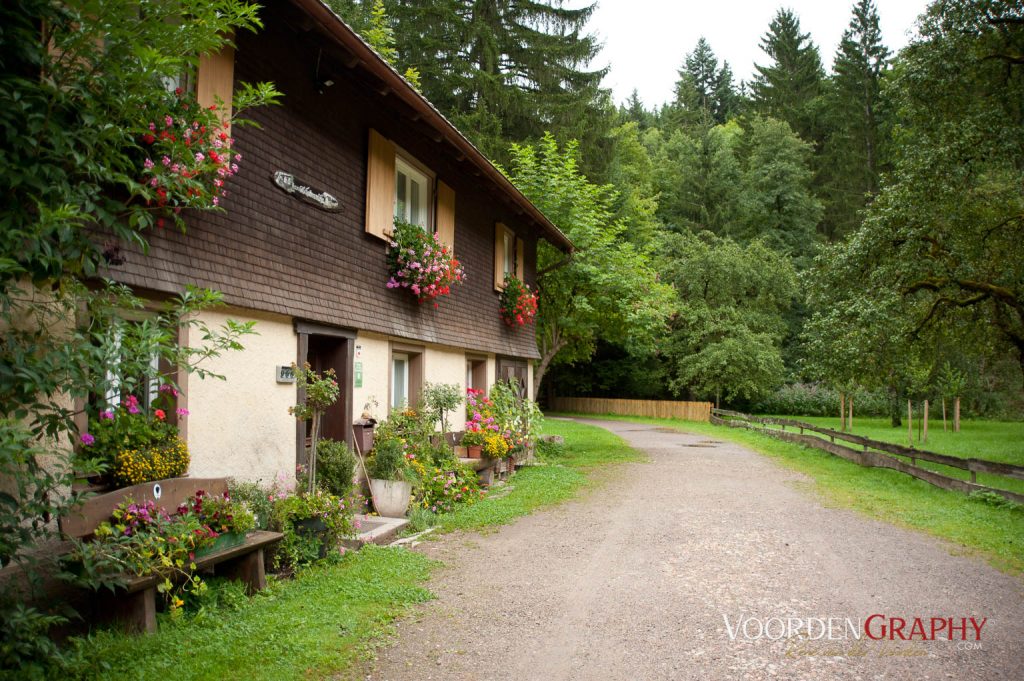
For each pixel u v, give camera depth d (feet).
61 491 14.10
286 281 23.59
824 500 33.50
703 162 140.46
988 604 17.72
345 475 24.80
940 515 29.09
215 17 13.66
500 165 79.05
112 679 12.09
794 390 126.72
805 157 144.77
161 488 15.74
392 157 31.50
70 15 11.89
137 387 16.08
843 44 141.69
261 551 17.66
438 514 28.45
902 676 13.37
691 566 21.42
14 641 10.90
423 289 32.24
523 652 14.60
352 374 28.07
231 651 13.71
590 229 56.75
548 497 33.40
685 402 113.80
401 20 82.69
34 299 13.78
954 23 39.22
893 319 42.04
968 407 106.73
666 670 13.70
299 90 24.80
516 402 45.65
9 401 11.21
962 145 37.83
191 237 19.16
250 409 21.77
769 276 112.68
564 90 92.89
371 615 16.31
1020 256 43.11
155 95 13.34
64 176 11.75
